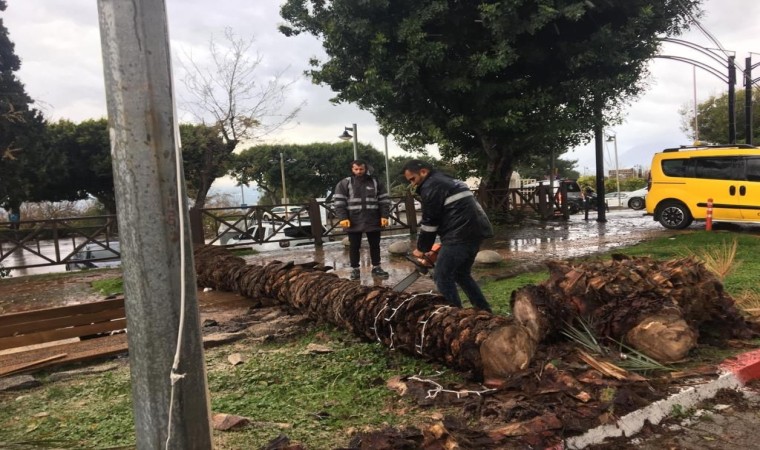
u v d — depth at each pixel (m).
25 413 3.41
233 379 3.87
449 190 4.74
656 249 9.73
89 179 36.31
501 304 5.87
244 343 4.90
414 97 13.56
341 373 3.93
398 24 12.72
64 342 5.13
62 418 3.27
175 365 1.82
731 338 4.48
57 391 3.81
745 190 12.24
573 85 13.79
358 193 7.57
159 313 1.82
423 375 3.83
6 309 7.53
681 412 3.36
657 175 13.72
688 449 2.98
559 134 13.63
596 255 9.52
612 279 4.27
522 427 2.81
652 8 12.87
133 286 1.82
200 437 1.91
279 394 3.56
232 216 15.59
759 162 12.13
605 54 12.91
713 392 3.61
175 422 1.84
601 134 16.11
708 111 39.38
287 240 13.29
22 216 35.38
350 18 12.71
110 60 1.76
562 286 4.37
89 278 10.29
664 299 4.10
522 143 14.77
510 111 13.33
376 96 13.05
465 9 12.95
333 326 5.20
